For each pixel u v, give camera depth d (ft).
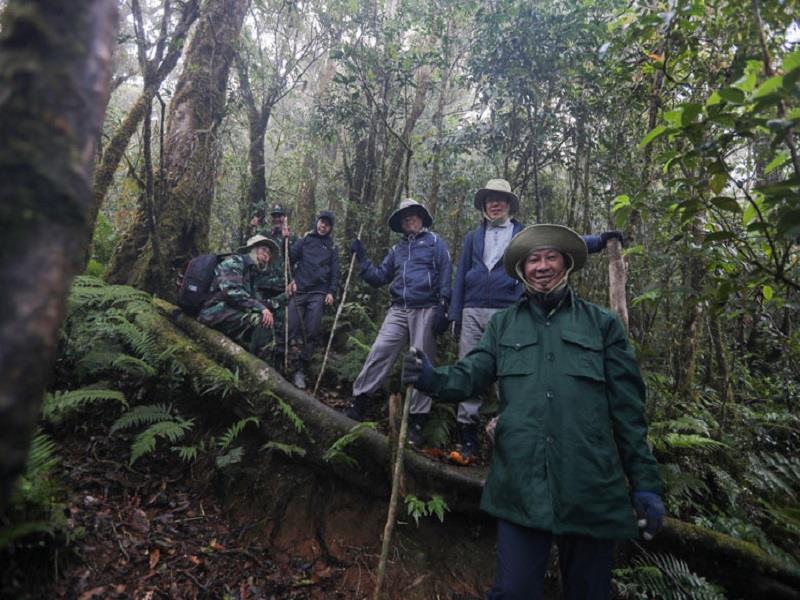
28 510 6.95
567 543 6.66
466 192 21.39
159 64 14.62
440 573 9.88
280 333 16.10
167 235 16.39
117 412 11.41
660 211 10.89
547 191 20.45
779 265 6.21
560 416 6.57
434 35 20.66
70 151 2.09
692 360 13.83
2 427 1.79
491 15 16.66
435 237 13.71
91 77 2.21
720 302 8.71
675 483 10.77
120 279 16.05
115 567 8.14
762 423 13.55
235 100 20.15
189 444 11.28
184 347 12.46
